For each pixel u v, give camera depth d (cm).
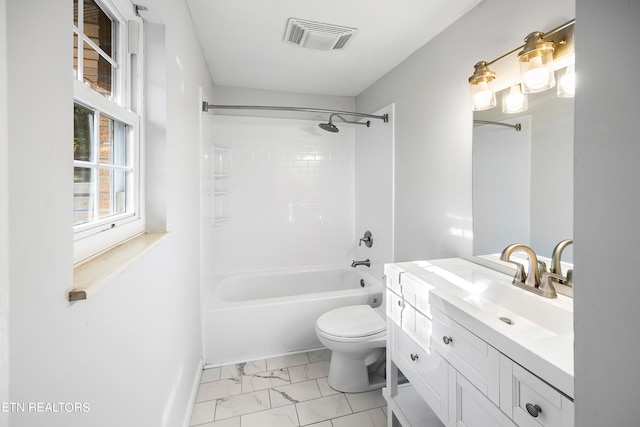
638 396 40
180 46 148
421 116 212
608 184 43
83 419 63
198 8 169
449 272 152
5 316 40
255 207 311
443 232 191
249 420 168
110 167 94
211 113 272
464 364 107
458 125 177
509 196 145
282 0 162
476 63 163
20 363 43
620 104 41
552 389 75
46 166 49
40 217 48
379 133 273
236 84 291
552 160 126
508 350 88
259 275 303
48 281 50
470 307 110
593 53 44
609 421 43
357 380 192
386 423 167
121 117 99
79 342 61
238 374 210
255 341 229
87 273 65
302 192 323
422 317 136
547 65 122
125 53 108
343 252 338
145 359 102
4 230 40
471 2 162
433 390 127
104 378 73
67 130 55
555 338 87
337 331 186
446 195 187
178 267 146
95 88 90
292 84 291
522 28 136
